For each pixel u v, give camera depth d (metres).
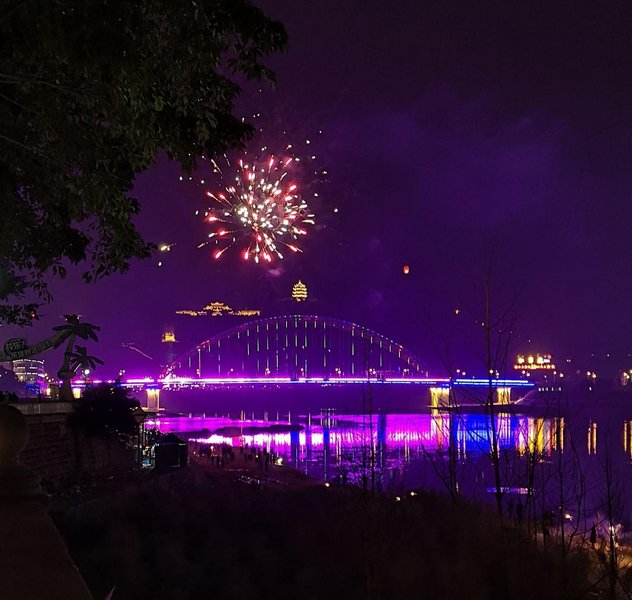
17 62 9.34
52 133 9.98
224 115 10.82
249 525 29.91
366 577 19.50
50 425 36.34
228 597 19.83
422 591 18.48
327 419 132.25
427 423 175.75
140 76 9.32
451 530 22.89
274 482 52.56
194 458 72.81
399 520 24.23
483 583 17.48
